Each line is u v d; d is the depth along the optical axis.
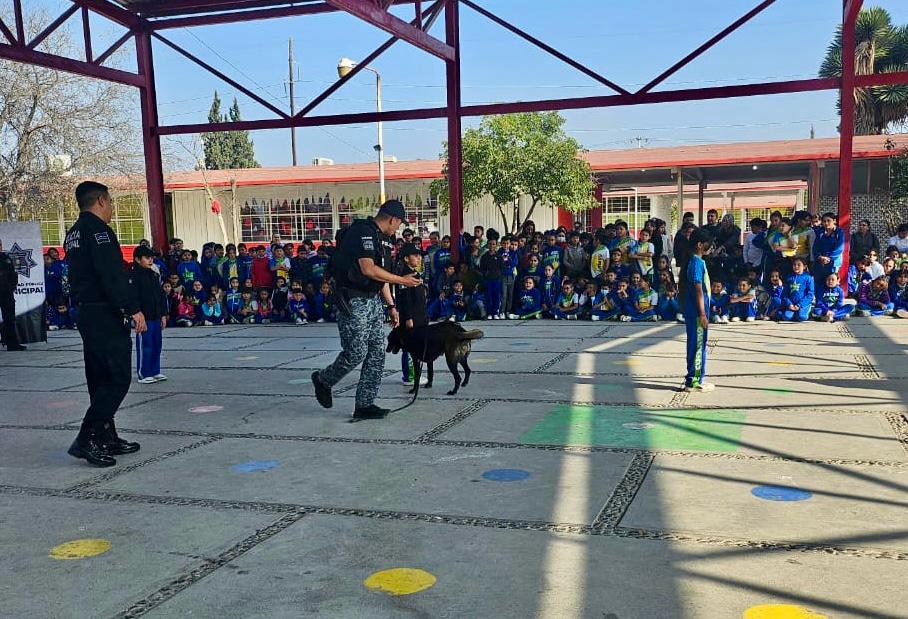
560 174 21.59
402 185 24.89
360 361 5.69
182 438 5.45
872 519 3.47
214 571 3.17
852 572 2.93
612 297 11.86
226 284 14.00
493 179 21.64
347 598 2.88
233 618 2.76
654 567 3.04
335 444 5.11
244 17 12.79
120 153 22.14
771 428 5.11
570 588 2.88
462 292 12.69
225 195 25.64
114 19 13.13
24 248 11.38
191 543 3.48
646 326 11.01
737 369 7.31
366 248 5.51
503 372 7.56
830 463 4.32
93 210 4.91
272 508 3.91
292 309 13.14
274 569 3.17
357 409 5.80
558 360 8.17
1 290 10.81
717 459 4.46
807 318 10.92
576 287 12.33
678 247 11.72
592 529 3.46
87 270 4.80
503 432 5.25
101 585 3.07
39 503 4.13
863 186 21.48
